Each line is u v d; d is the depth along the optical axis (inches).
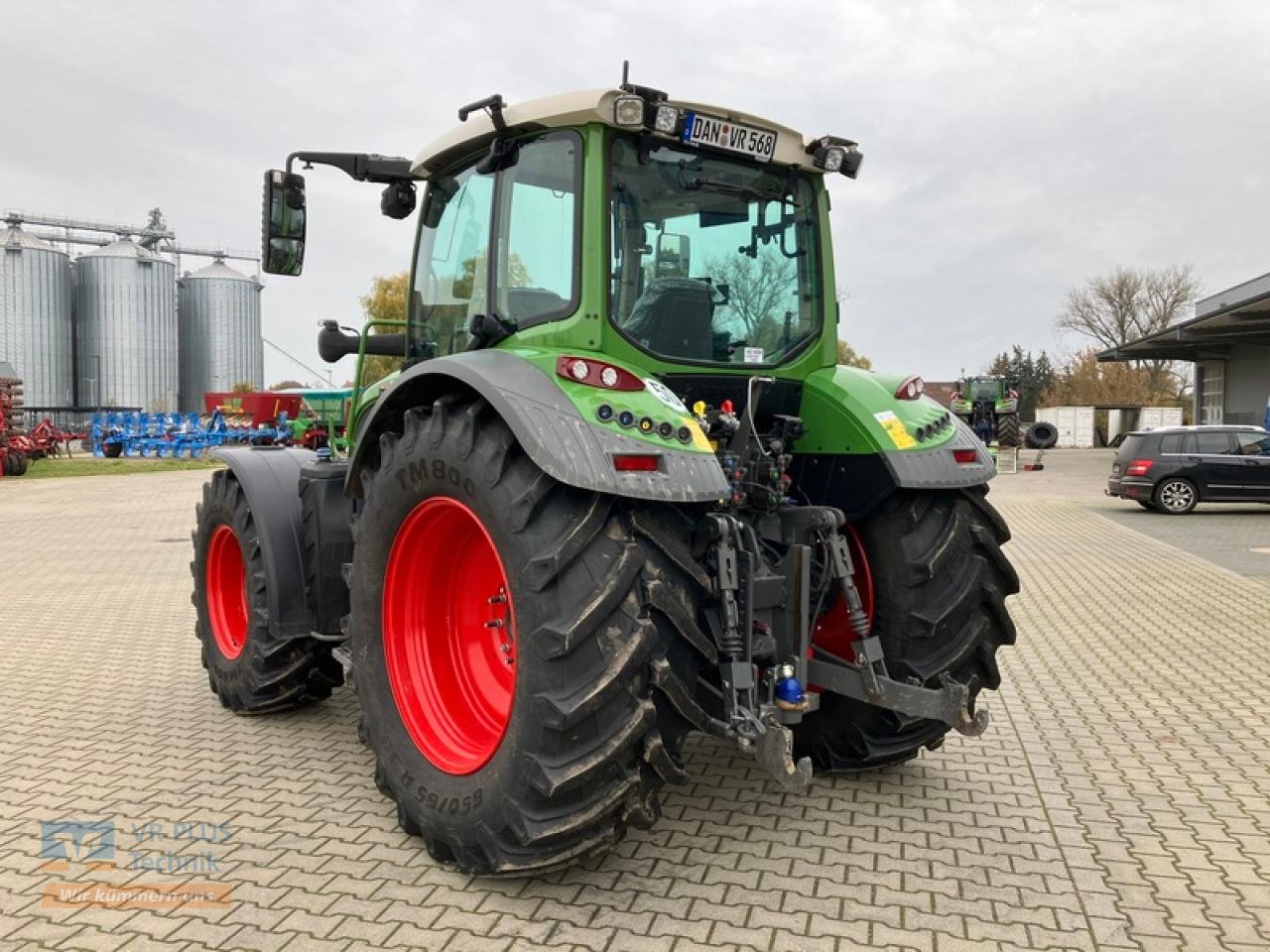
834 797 154.7
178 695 215.3
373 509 142.3
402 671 142.2
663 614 115.9
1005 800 153.9
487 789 119.9
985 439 1098.1
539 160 140.6
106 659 249.6
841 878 126.3
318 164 171.5
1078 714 201.6
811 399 156.9
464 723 140.0
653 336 140.2
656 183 140.7
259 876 126.6
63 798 153.8
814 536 145.0
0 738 184.7
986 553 152.1
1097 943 110.4
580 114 131.5
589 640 112.7
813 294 160.1
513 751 116.4
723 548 126.6
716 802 152.3
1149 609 318.7
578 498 117.1
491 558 143.1
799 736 162.7
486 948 108.5
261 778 163.0
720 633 128.0
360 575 145.3
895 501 150.6
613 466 113.4
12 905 118.9
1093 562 426.0
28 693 216.8
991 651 152.5
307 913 116.5
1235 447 638.5
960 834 140.5
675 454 118.3
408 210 178.4
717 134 140.8
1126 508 689.0
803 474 160.4
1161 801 153.6
